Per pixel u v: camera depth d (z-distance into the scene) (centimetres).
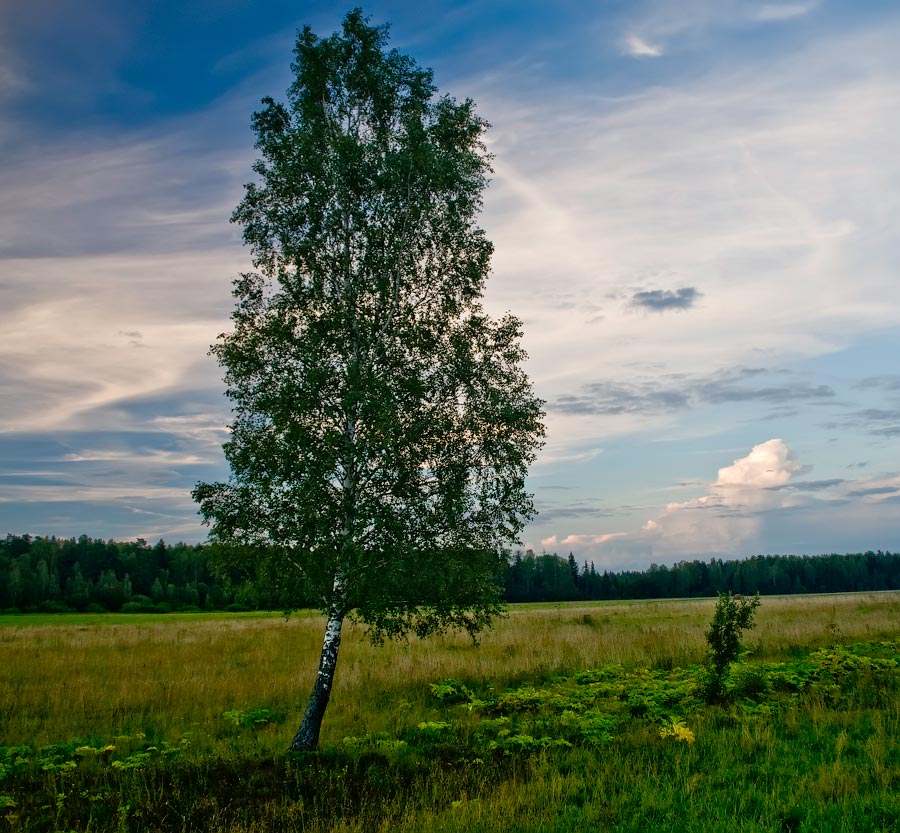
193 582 9450
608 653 1936
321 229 1238
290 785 918
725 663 1325
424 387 1168
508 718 1191
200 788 918
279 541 1119
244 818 789
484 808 752
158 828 796
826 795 729
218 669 1969
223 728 1319
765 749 927
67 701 1503
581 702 1319
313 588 1106
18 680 1798
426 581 1089
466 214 1295
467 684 1645
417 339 1206
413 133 1250
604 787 819
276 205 1253
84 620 5203
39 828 806
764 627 2428
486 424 1191
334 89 1308
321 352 1163
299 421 1141
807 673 1405
